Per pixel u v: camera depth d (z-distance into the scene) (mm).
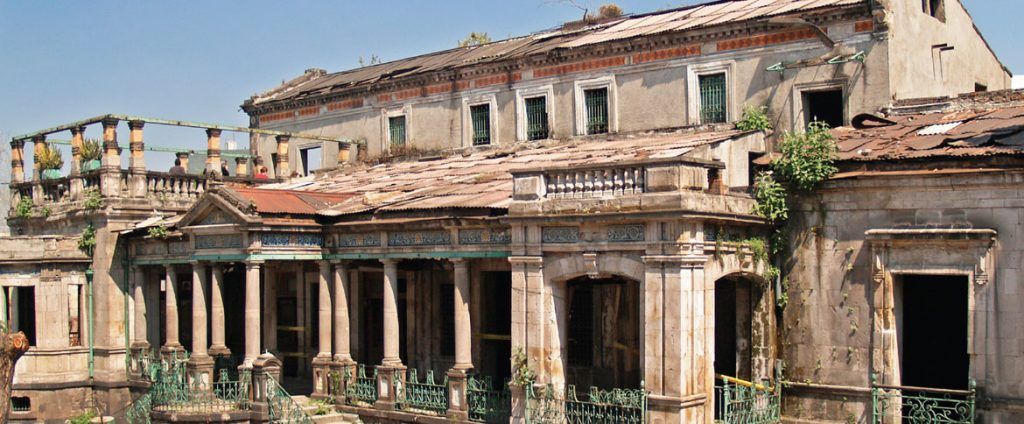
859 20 24953
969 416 18438
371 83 35656
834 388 20266
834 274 20422
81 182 32062
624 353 23938
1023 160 18000
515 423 20859
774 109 26266
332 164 37188
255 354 25250
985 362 18438
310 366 30859
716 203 19391
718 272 19688
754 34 26656
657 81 28516
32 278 30859
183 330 32906
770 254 21156
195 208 26281
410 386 24375
